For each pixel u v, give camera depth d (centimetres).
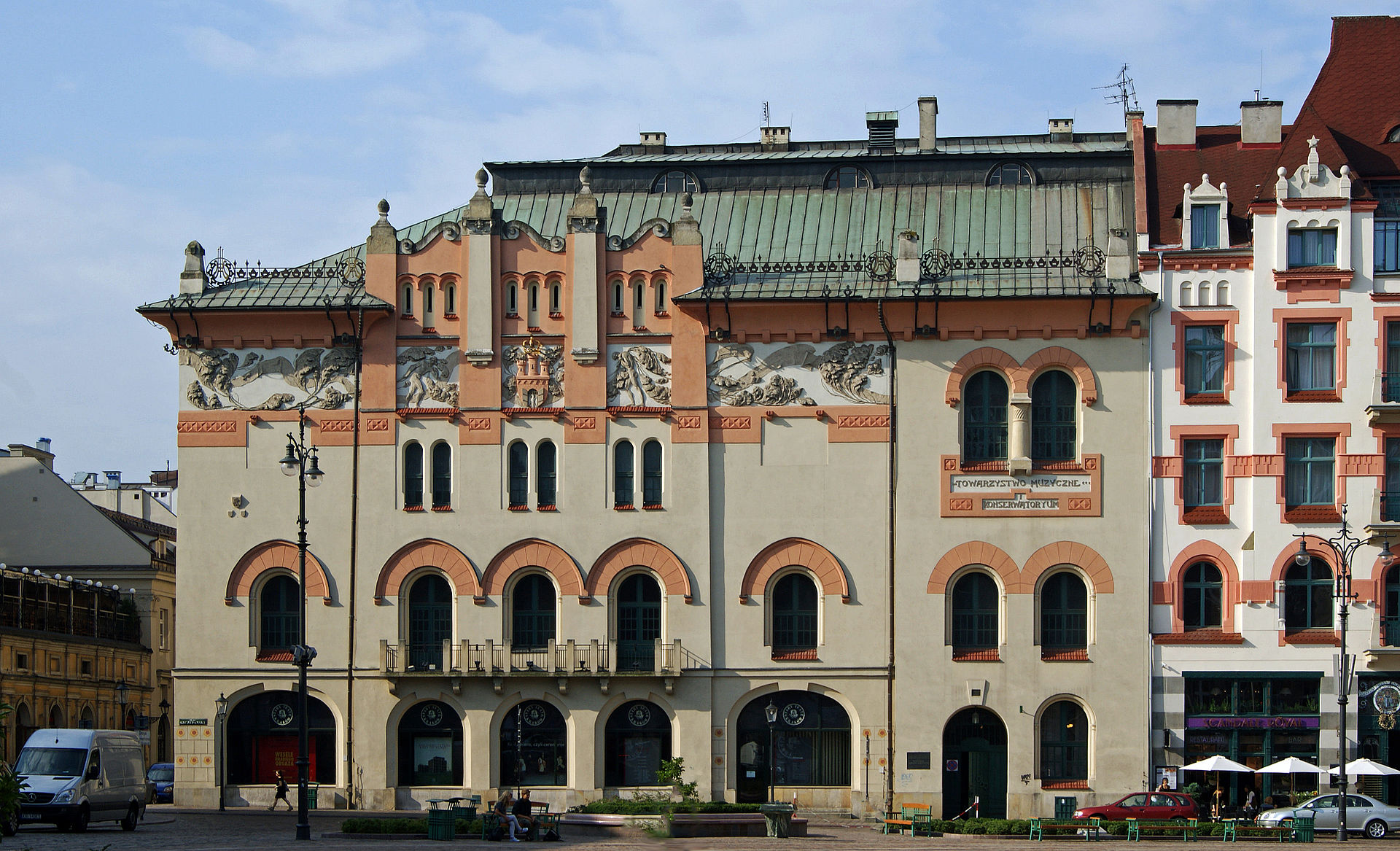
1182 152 6303
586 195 5994
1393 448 5706
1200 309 5775
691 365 5900
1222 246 5791
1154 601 5706
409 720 5881
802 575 5847
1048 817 5459
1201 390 5784
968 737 5756
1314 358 5762
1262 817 5309
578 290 5938
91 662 8088
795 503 5828
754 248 6250
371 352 5984
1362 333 5716
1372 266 5731
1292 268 5753
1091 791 5641
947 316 5819
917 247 5894
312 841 4353
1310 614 5688
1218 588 5719
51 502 8925
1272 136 6291
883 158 6425
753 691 5781
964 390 5850
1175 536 5722
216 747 5866
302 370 5994
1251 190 6069
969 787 5728
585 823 5069
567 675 5769
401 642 5869
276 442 5978
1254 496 5703
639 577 5881
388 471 5941
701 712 5781
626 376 5916
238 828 4888
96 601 8306
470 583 5872
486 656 5834
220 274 6119
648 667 5816
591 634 5825
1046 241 6147
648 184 6525
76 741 4791
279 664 5881
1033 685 5703
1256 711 5656
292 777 5897
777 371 5881
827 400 5856
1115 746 5656
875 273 5916
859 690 5759
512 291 5994
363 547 5916
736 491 5853
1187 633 5681
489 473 5916
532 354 5950
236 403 5988
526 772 5825
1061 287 5800
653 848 4359
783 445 5856
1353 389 5709
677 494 5853
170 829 4847
